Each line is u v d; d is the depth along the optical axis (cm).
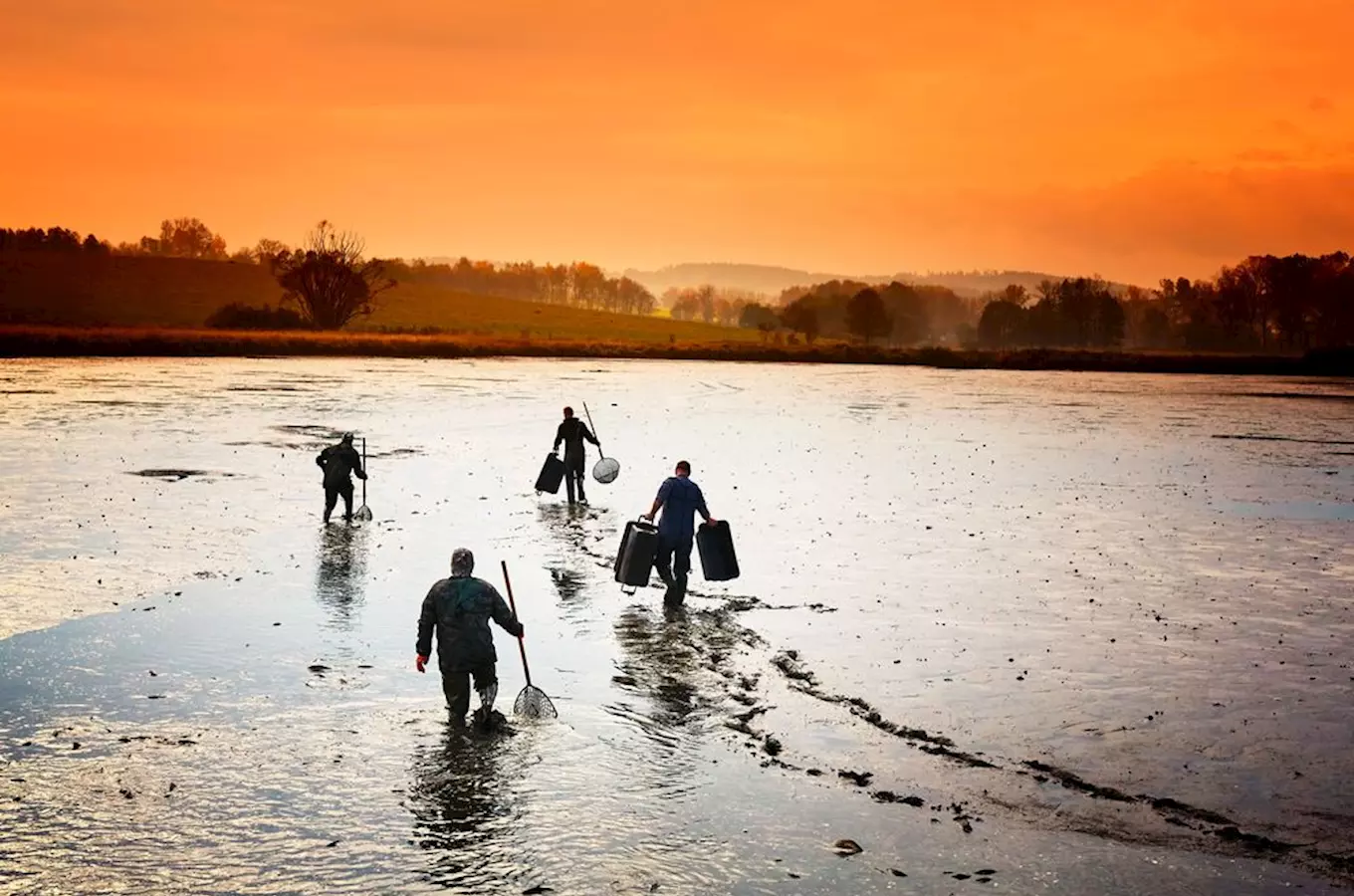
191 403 4297
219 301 17162
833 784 904
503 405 4600
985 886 740
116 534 1827
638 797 873
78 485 2316
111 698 1067
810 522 2097
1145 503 2427
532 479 2603
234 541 1795
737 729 1024
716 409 4781
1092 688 1148
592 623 1368
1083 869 764
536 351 9875
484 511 2147
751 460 3041
